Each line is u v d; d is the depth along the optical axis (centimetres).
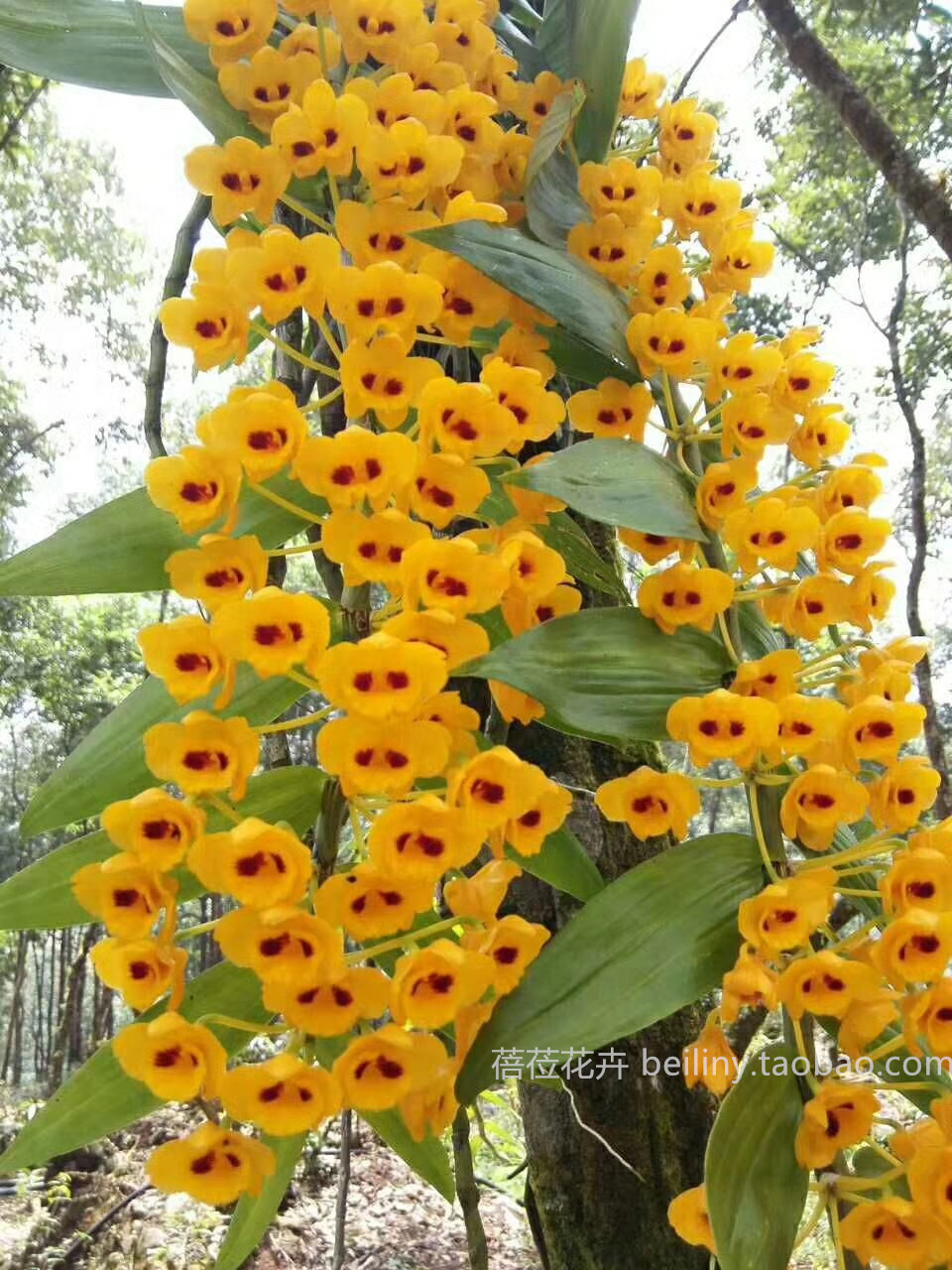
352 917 34
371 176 43
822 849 42
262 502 43
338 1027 33
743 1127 36
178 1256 215
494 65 55
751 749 38
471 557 35
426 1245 180
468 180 48
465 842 34
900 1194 38
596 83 54
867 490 44
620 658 41
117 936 33
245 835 32
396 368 39
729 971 37
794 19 116
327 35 48
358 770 33
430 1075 34
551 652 40
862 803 38
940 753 179
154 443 59
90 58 49
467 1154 47
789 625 43
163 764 35
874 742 38
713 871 39
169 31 51
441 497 38
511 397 41
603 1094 64
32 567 40
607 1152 64
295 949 33
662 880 39
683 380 48
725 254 51
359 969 33
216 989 42
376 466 36
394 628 34
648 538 48
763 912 36
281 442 36
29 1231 218
